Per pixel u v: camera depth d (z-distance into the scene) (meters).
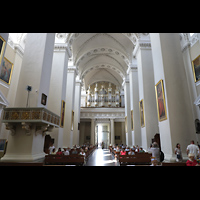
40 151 6.88
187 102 6.80
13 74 12.17
